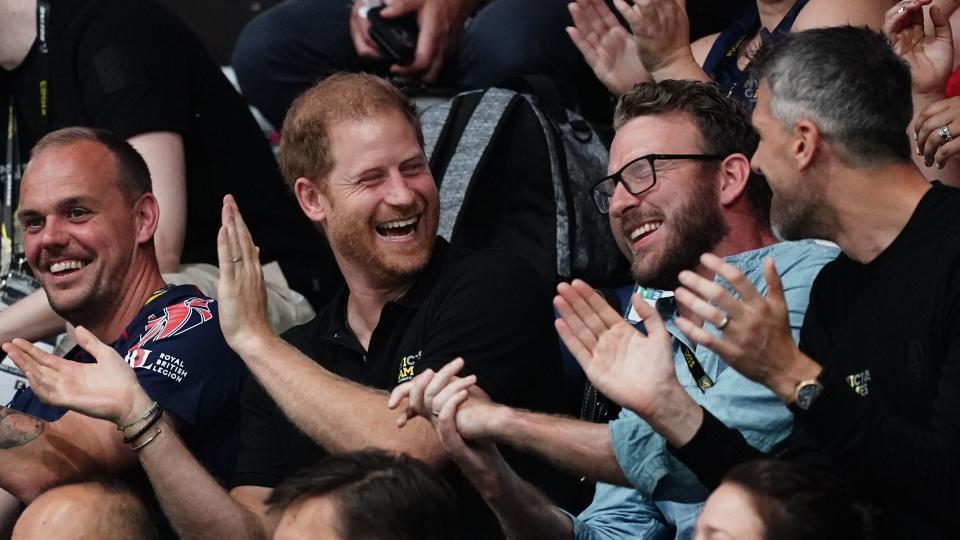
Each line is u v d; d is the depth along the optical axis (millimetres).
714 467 8820
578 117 15234
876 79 9102
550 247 14586
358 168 11641
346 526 8141
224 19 20750
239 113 15523
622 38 14547
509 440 9672
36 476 11375
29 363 10789
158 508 11750
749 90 13516
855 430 8375
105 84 14703
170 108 14703
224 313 11102
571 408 12984
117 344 12398
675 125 11391
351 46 17266
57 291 12531
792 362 8352
